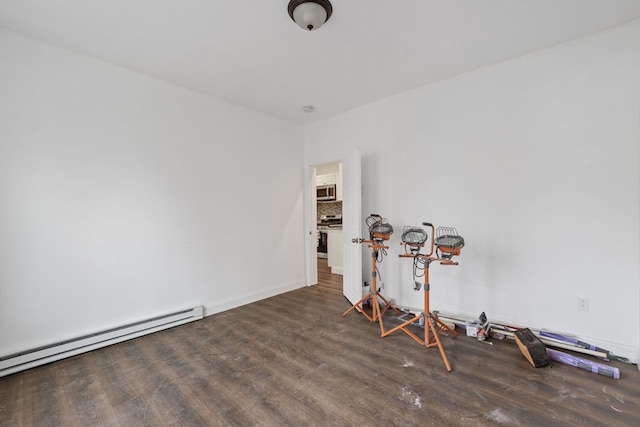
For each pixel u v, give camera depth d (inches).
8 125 82.7
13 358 81.1
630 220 84.5
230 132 137.7
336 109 149.7
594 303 89.9
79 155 94.9
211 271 130.2
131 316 106.1
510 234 104.1
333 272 212.7
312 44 91.6
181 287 120.0
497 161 106.2
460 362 85.5
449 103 116.5
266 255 154.1
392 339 102.2
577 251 92.4
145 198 109.9
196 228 125.1
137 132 107.9
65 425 62.6
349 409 65.9
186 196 121.8
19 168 84.4
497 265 107.1
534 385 73.5
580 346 87.7
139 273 108.3
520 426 59.7
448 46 94.0
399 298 134.4
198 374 81.3
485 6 74.9
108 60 100.0
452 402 67.6
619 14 79.0
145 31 84.0
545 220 97.5
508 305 105.2
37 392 73.7
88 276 96.7
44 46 88.5
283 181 163.5
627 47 83.7
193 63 102.7
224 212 135.3
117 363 87.5
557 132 94.7
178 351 95.0
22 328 84.9
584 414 62.9
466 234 113.8
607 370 76.5
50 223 89.5
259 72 109.8
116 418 64.4
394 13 77.0
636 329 83.9
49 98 89.3
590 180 89.9
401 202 132.0
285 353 92.7
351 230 139.3
